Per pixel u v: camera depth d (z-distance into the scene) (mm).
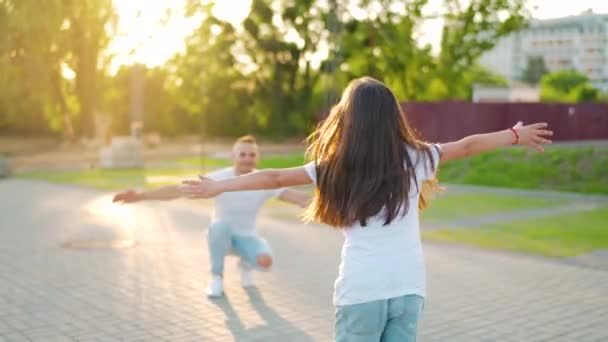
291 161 26062
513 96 49375
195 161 28922
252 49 51812
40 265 8016
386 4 39969
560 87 88500
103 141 37719
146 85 48938
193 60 49438
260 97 52594
